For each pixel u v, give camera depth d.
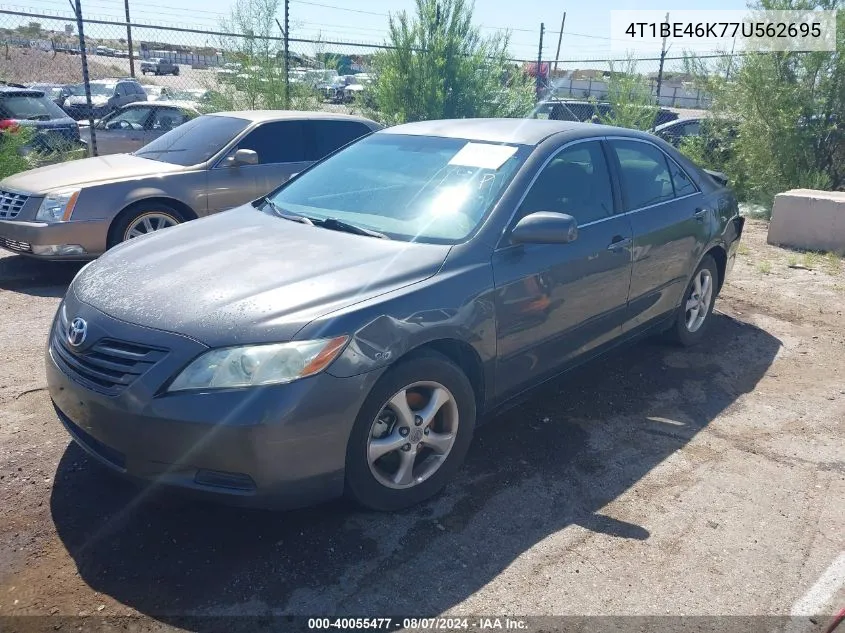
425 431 3.24
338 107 15.09
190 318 2.88
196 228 3.90
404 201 3.87
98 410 2.87
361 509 3.26
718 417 4.40
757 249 8.91
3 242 6.45
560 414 4.32
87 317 3.07
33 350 4.90
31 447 3.65
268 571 2.84
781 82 11.48
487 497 3.42
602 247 4.13
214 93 12.36
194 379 2.74
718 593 2.85
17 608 2.60
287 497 2.86
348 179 4.23
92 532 3.02
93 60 29.77
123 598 2.67
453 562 2.96
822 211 8.67
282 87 12.29
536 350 3.80
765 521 3.33
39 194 6.29
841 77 11.18
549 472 3.67
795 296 7.00
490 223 3.60
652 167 4.89
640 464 3.80
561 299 3.87
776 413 4.49
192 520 3.13
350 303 2.97
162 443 2.76
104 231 6.43
